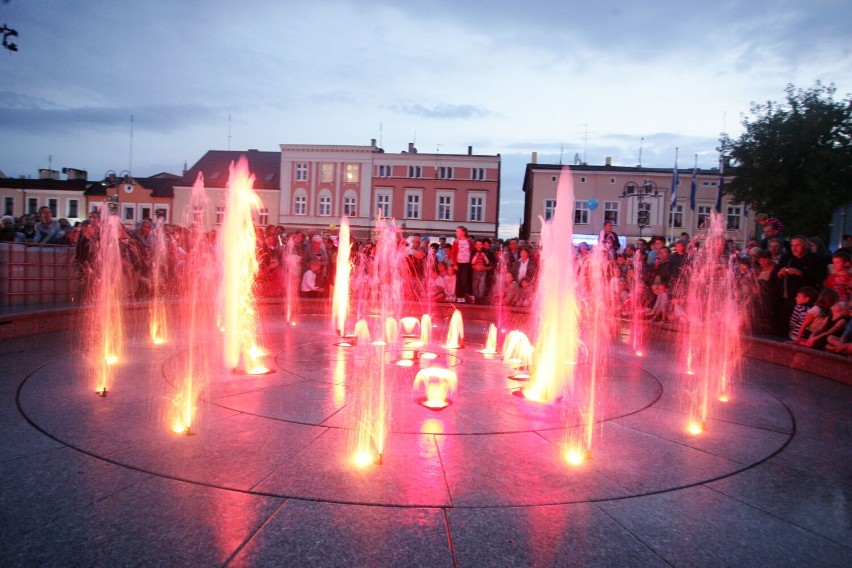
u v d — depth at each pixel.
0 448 4.15
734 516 3.49
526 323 12.55
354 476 3.81
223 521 3.17
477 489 3.69
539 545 3.05
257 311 12.91
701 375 7.61
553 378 6.42
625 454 4.46
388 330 10.60
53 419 4.83
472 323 12.48
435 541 3.04
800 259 9.98
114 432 4.54
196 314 11.93
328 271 16.00
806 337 8.52
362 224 52.25
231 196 10.87
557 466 4.14
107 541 2.94
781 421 5.55
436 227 52.09
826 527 3.38
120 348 8.09
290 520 3.20
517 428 4.98
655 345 10.10
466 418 5.21
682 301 11.75
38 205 48.69
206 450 4.20
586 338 10.76
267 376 6.58
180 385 6.06
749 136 32.75
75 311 10.09
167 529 3.07
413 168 51.97
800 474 4.19
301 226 52.62
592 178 42.72
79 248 12.21
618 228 42.62
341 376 6.66
